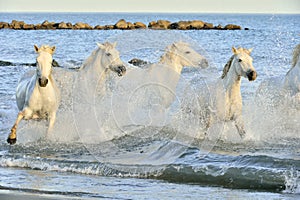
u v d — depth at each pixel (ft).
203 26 499.51
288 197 56.80
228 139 77.87
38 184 60.80
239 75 76.59
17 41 316.81
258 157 68.39
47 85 76.43
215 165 65.10
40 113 78.07
